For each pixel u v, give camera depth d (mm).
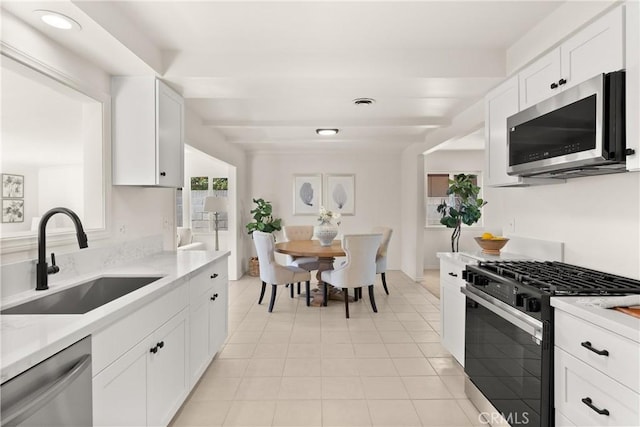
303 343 3240
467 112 3824
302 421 2076
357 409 2199
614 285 1658
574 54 1833
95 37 1880
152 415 1706
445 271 2879
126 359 1467
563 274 1897
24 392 956
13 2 1540
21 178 5168
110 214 2381
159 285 1771
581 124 1668
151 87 2449
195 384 2371
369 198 6754
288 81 2607
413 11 2006
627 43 1514
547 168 1917
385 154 6754
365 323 3777
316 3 1915
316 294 4801
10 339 1060
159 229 3143
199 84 2648
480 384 2154
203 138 4266
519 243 2771
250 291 5227
